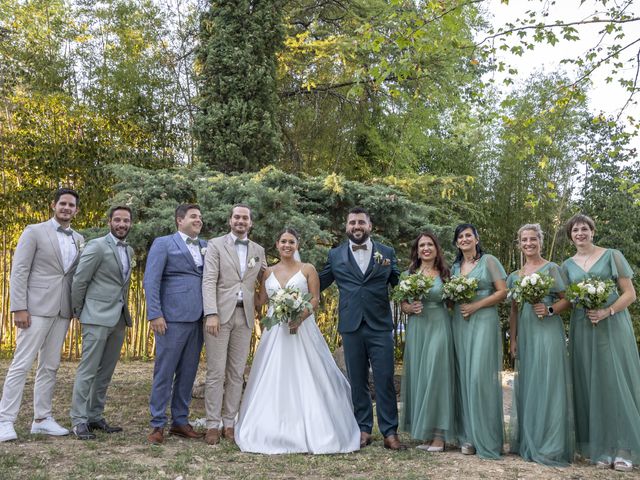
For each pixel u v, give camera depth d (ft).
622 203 38.52
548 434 13.47
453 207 37.32
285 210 20.12
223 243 15.47
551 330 13.97
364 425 15.26
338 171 42.04
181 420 15.29
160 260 14.96
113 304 15.44
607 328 13.80
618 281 14.35
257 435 14.21
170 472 12.01
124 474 11.82
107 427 15.90
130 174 22.31
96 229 21.59
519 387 14.40
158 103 35.55
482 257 14.94
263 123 31.58
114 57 35.45
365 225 15.28
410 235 22.49
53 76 34.37
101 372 15.89
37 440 14.48
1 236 32.45
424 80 39.75
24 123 32.24
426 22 19.71
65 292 15.38
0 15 35.58
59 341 15.42
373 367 14.94
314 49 36.40
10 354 30.96
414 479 11.76
